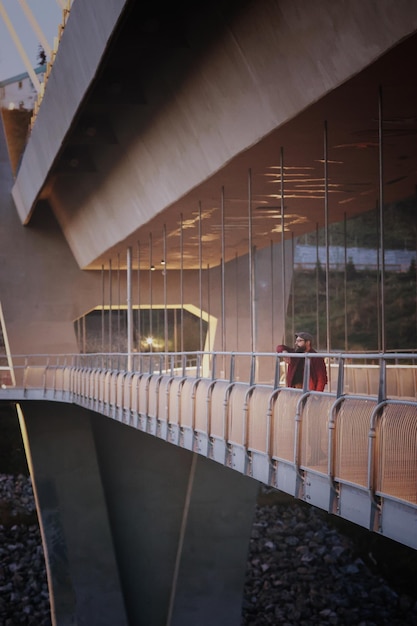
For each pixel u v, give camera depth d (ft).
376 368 63.52
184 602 96.78
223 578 97.09
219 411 55.21
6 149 151.43
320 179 72.54
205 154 71.10
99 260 137.80
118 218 110.63
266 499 163.84
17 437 198.80
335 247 224.74
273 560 136.46
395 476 31.04
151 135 81.87
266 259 154.71
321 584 127.34
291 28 48.47
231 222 97.81
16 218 151.84
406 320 214.90
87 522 113.09
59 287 152.66
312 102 50.39
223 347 74.64
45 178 114.11
